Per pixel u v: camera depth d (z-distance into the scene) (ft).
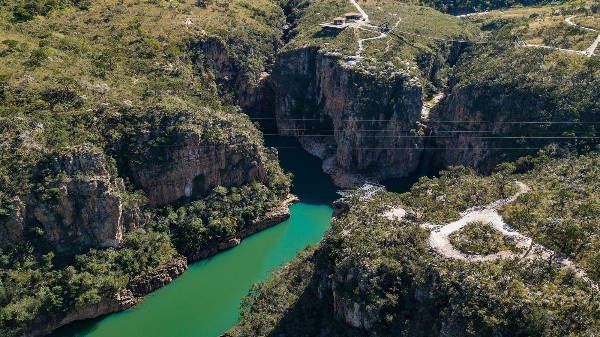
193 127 376.48
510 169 357.20
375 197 314.55
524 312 205.57
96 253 321.11
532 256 236.02
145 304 325.62
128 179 354.33
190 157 377.09
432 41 613.11
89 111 354.33
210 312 322.55
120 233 334.03
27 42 427.33
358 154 498.69
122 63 445.37
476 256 241.55
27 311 284.20
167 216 368.89
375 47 561.84
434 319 227.20
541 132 417.69
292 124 590.96
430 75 583.99
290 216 429.38
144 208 359.05
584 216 252.42
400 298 240.53
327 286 274.98
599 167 315.17
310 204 452.35
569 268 225.15
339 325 257.75
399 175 506.07
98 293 305.53
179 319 315.58
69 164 312.71
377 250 252.62
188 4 624.18
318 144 563.07
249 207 398.62
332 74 536.42
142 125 363.35
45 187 304.91
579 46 501.56
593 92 414.82
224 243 380.58
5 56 392.06
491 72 481.05
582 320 199.72
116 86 398.21
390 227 269.23
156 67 457.68
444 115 509.35
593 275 220.23
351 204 311.06
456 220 271.49
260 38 632.38
